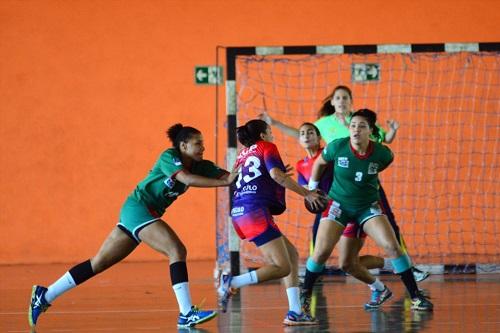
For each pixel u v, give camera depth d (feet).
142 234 42.88
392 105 86.58
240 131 44.55
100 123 87.71
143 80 87.81
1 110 87.25
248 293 58.95
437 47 67.62
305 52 67.72
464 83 86.48
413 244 86.48
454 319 44.50
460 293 56.75
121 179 87.61
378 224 46.80
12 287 65.82
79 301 55.67
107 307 52.37
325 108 62.75
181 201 87.71
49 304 44.21
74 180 87.56
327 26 87.61
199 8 87.92
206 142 87.71
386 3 87.61
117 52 87.71
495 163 86.74
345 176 46.50
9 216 87.04
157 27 88.02
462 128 86.74
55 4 87.51
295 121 87.35
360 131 45.62
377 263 53.57
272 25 87.76
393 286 61.62
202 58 87.92
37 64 87.40
